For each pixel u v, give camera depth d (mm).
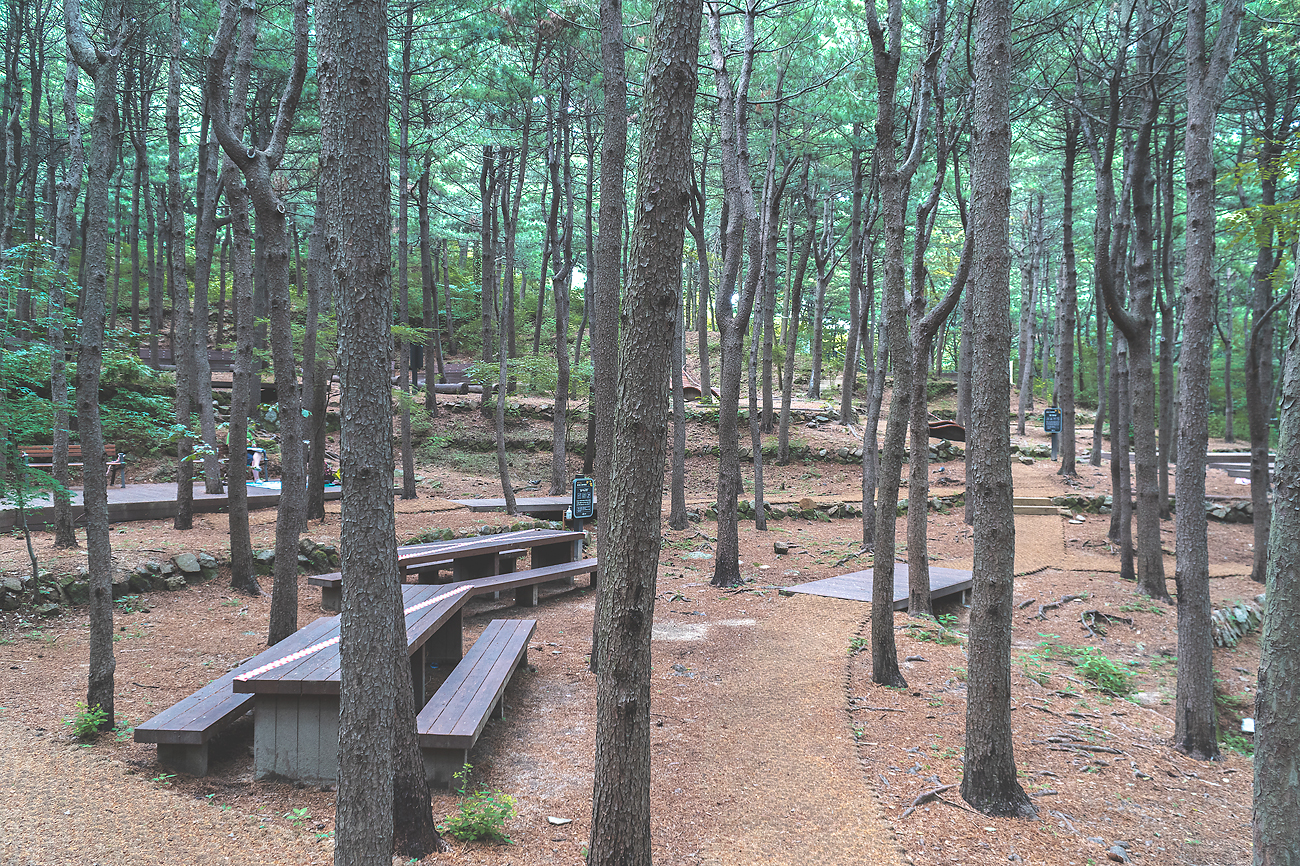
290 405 6312
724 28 15531
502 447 12258
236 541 8234
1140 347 10766
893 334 6160
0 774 3650
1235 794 4949
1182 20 11086
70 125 7863
